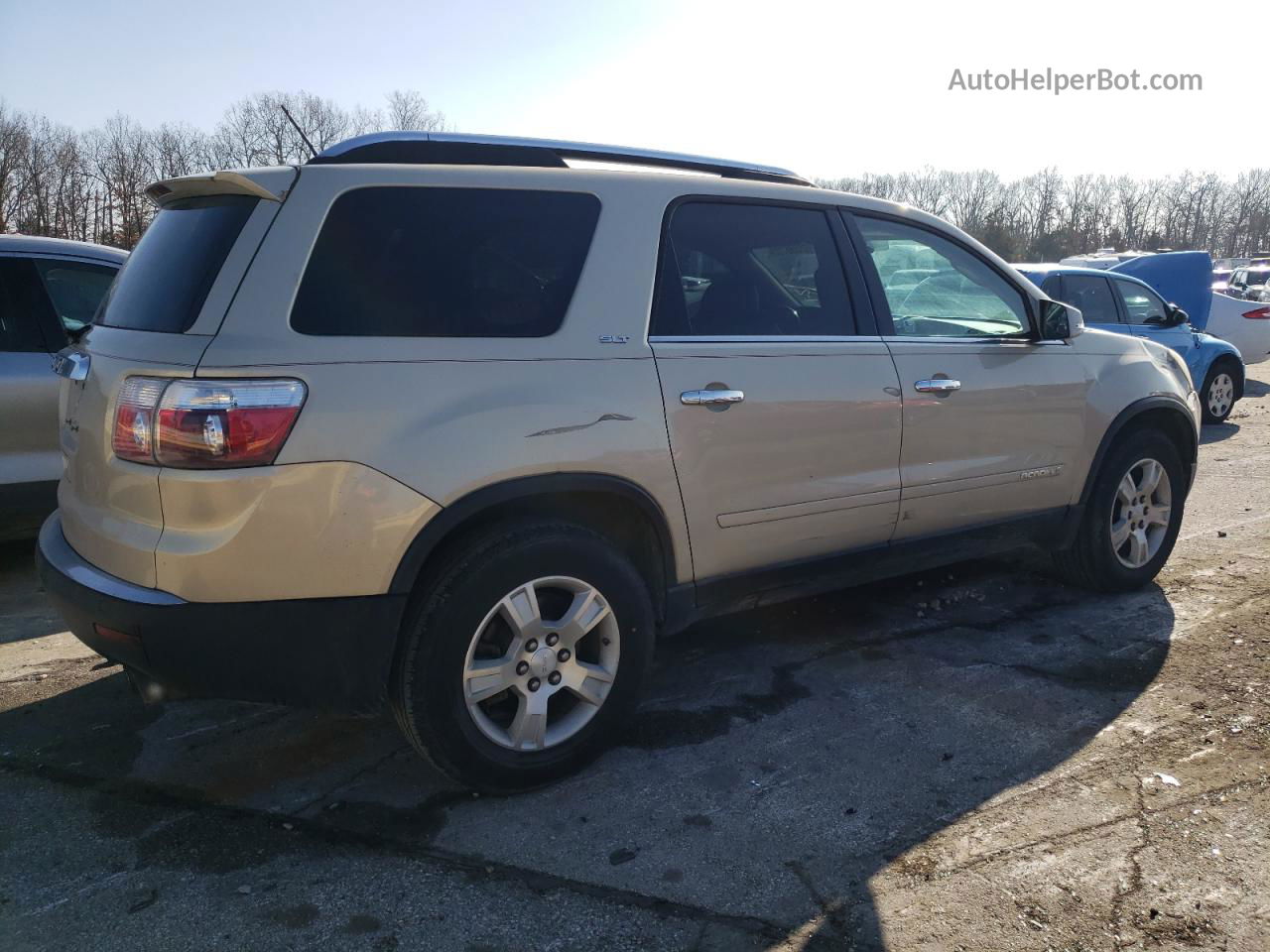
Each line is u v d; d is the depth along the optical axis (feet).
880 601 15.26
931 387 12.26
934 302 12.96
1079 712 11.34
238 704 11.82
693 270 10.81
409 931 7.67
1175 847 8.63
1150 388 14.90
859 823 9.12
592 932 7.66
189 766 10.34
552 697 10.12
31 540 19.11
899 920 7.75
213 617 8.20
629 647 10.05
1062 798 9.48
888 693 11.95
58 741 10.89
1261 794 9.45
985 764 10.20
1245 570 16.39
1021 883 8.18
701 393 10.30
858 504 11.80
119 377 8.70
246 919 7.80
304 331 8.45
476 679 9.15
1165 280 38.93
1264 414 36.65
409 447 8.57
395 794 9.73
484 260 9.48
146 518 8.39
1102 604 14.98
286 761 10.44
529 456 9.11
